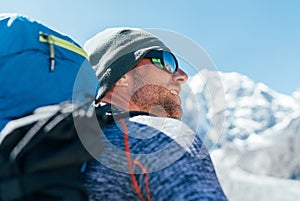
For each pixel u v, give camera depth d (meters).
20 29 2.22
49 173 1.67
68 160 1.70
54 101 2.01
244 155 93.38
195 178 1.78
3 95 2.03
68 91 2.08
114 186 1.97
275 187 77.50
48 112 1.81
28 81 2.04
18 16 2.32
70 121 1.74
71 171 1.74
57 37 2.31
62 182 1.68
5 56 2.13
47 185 1.65
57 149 1.68
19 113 1.97
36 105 1.98
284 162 88.31
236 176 86.69
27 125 1.74
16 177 1.64
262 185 77.88
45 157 1.65
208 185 1.79
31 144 1.67
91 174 2.03
